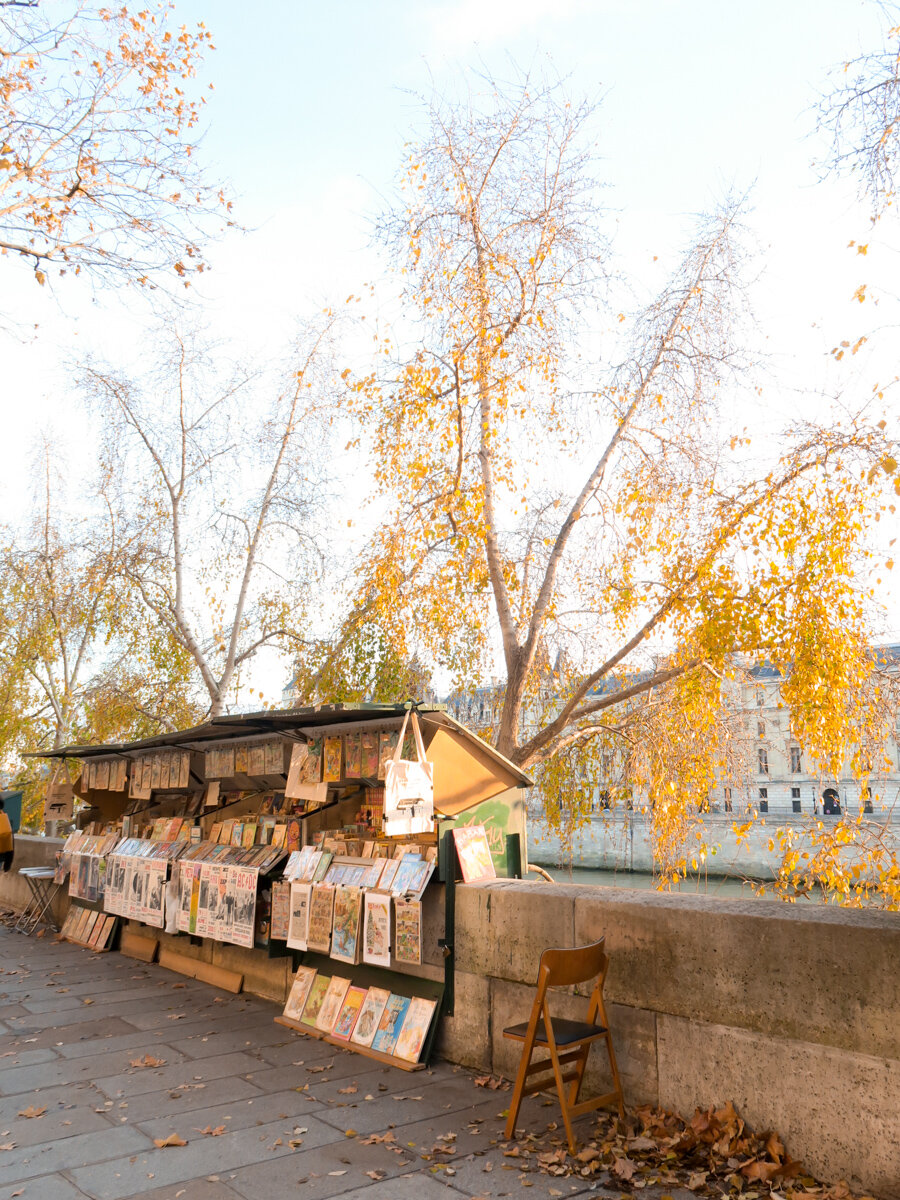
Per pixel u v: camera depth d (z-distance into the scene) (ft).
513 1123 14.37
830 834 24.77
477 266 34.42
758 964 13.60
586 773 36.32
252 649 50.21
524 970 17.48
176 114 24.43
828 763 25.09
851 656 24.25
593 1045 16.02
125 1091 17.07
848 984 12.46
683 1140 13.39
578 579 35.22
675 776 31.89
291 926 22.79
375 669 37.96
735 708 31.63
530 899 17.54
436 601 35.78
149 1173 13.17
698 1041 14.29
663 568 29.32
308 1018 21.97
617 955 15.76
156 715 51.49
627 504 32.78
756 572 25.08
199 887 27.17
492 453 35.32
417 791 18.81
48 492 60.13
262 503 50.57
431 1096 16.60
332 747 23.58
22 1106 16.29
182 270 24.79
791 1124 12.88
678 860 31.86
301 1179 12.89
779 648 24.49
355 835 23.98
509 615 35.63
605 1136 14.24
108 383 48.70
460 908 19.17
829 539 23.85
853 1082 12.22
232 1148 14.12
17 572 59.16
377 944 20.08
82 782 40.24
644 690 32.78
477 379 32.65
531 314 33.40
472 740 20.95
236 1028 22.04
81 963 31.68
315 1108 16.01
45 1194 12.50
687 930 14.65
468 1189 12.49
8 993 26.48
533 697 36.29
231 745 28.84
